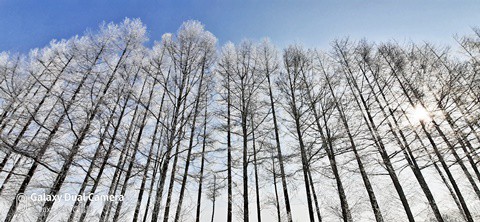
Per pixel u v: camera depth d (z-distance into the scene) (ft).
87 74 28.58
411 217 24.35
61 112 23.65
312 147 28.66
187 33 31.30
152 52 30.86
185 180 30.53
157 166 23.50
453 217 39.47
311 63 37.06
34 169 25.90
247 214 25.43
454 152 20.68
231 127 33.63
